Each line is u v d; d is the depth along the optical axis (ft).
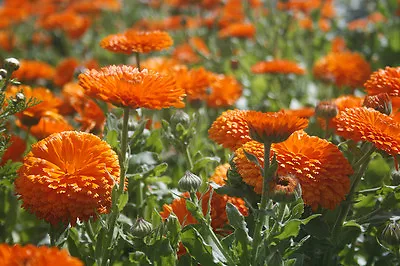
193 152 14.01
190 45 25.32
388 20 26.94
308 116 14.74
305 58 25.12
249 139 10.67
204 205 11.13
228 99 17.52
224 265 9.53
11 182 11.46
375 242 11.92
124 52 12.94
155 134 13.37
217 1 27.68
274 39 25.11
